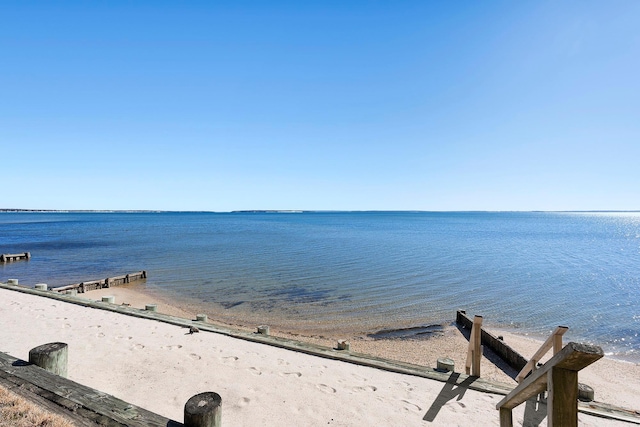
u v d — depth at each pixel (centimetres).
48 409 386
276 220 15962
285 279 2423
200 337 864
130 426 362
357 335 1352
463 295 2019
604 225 12500
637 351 1259
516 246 4816
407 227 9944
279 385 631
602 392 916
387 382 653
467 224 12312
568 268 2988
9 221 13162
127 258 3372
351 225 11075
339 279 2427
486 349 1167
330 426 511
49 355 480
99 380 625
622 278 2559
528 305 1830
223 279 2420
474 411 559
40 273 2580
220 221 14288
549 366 209
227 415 530
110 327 918
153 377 646
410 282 2345
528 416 549
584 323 1562
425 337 1334
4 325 910
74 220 14462
